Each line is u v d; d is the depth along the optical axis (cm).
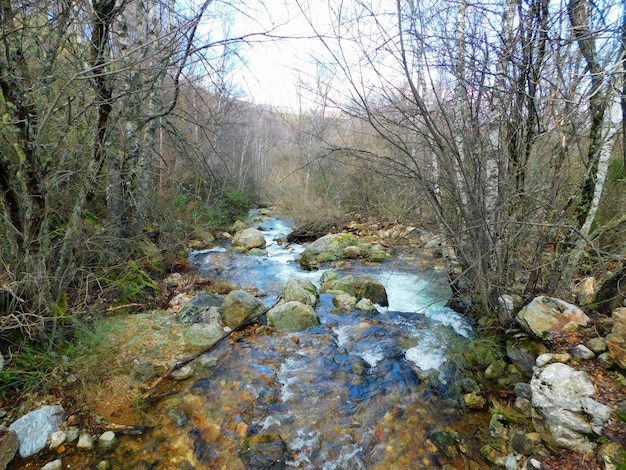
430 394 350
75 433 285
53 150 343
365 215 1107
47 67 322
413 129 378
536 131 379
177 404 329
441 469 270
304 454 283
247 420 315
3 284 311
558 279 381
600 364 283
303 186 1476
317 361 409
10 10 289
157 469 263
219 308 512
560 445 251
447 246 466
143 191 637
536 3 339
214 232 1102
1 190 305
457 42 360
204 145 845
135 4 574
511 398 325
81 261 416
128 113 435
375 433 305
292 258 918
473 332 429
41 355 327
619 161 464
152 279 589
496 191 418
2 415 280
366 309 539
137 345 408
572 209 386
